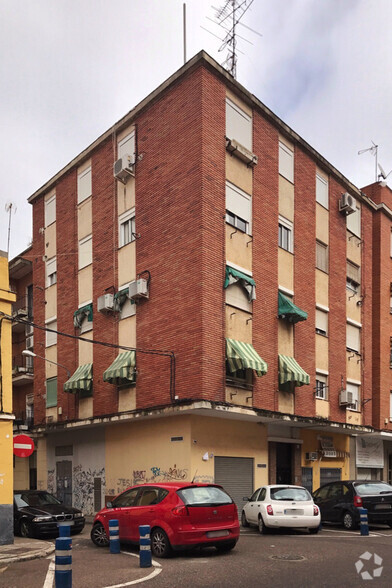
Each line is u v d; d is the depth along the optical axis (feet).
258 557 33.22
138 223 64.13
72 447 74.08
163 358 57.67
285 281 67.41
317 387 71.87
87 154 74.79
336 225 80.33
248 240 61.72
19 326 93.71
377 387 86.02
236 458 61.46
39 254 83.97
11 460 43.70
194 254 55.57
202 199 55.67
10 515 42.52
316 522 46.21
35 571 31.37
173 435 57.82
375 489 53.01
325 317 75.56
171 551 33.83
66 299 75.97
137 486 39.50
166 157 61.21
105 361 66.59
